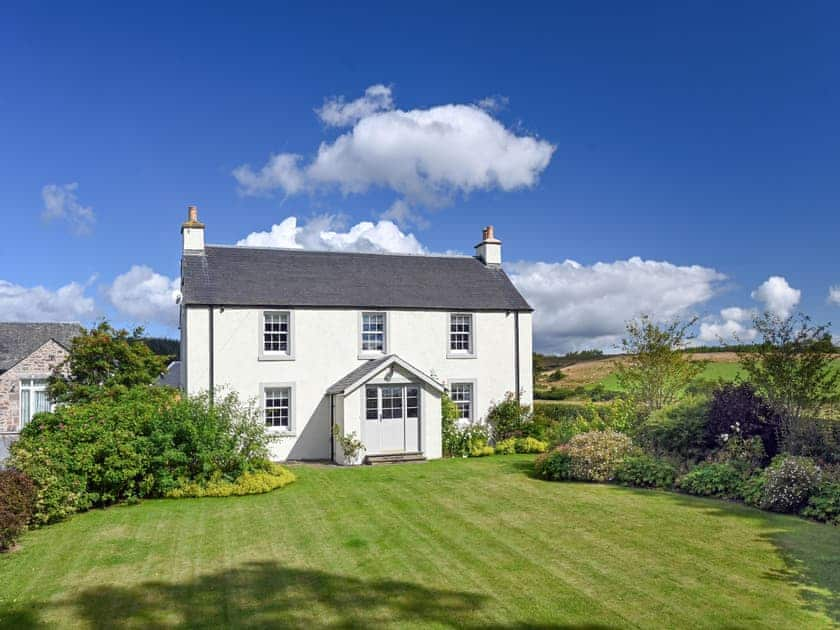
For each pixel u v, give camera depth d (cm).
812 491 1188
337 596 848
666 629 723
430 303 2405
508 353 2508
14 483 1157
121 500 1471
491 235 2734
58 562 1018
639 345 2086
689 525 1140
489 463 2023
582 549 1023
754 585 845
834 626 719
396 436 2162
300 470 1936
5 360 3014
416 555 1016
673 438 1639
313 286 2311
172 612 806
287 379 2205
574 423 2152
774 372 1472
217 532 1191
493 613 780
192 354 2109
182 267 2275
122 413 1553
